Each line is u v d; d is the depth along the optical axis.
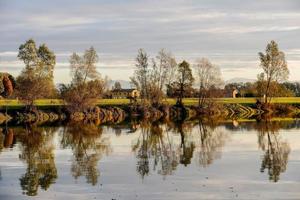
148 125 90.38
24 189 34.88
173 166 43.72
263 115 123.06
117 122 98.75
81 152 53.09
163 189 34.44
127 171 41.44
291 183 35.94
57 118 108.50
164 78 125.94
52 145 59.16
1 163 45.75
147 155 50.72
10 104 121.75
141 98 124.25
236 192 33.25
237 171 40.81
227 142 61.44
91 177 38.94
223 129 80.25
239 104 138.38
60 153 52.34
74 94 110.81
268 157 48.19
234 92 177.75
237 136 68.56
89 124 92.62
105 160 47.44
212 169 41.91
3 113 105.38
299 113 130.75
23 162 46.28
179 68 129.75
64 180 37.78
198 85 129.25
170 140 64.69
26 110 107.00
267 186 35.03
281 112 133.62
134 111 120.75
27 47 110.88
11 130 78.94
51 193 33.62
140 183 36.50
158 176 39.09
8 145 59.12
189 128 83.19
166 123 95.44
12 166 44.09
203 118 111.50
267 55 134.00
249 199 31.41
